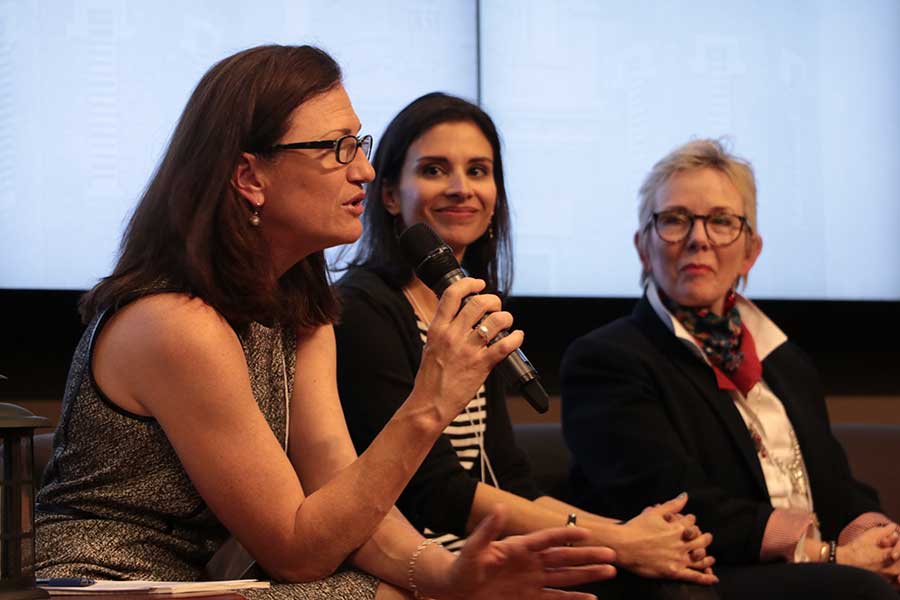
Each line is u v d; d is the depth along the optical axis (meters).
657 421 8.08
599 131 10.72
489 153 7.77
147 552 4.90
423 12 10.15
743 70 11.17
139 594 4.01
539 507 6.91
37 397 8.99
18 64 8.78
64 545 4.80
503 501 6.87
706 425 8.20
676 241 8.57
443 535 7.19
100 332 4.91
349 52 9.85
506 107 10.47
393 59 10.02
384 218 7.68
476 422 7.55
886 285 11.41
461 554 4.83
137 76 9.09
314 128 5.09
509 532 6.83
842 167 11.37
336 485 4.85
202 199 4.95
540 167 10.54
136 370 4.79
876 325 11.23
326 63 5.29
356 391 7.00
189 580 5.00
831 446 8.72
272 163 5.05
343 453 5.46
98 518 4.91
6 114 8.73
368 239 7.70
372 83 9.93
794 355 9.11
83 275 8.90
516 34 10.52
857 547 7.85
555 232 10.54
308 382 5.58
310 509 4.81
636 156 10.83
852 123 11.41
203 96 5.14
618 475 8.05
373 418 6.94
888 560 7.83
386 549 5.09
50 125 8.84
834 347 11.16
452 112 7.66
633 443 8.02
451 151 7.57
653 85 10.91
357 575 4.92
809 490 8.48
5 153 8.72
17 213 8.74
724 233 8.57
